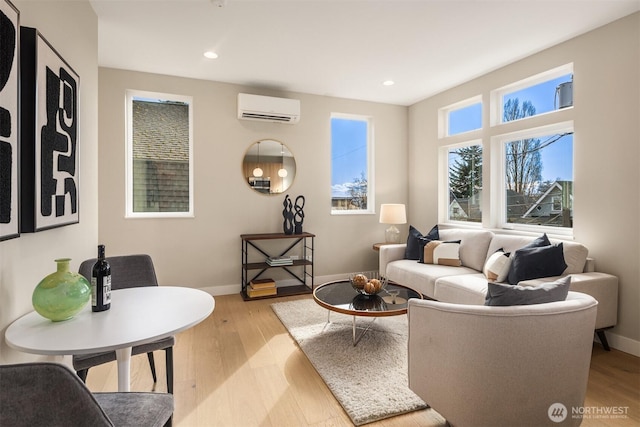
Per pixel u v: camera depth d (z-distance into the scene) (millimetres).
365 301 2705
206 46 3139
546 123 3242
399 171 5121
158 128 3977
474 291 2818
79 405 772
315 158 4602
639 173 2553
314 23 2740
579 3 2465
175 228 3941
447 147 4590
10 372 721
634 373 2299
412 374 1758
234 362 2457
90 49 2383
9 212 1253
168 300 1622
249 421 1804
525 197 3627
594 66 2834
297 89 4367
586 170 2896
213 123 4070
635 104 2572
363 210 5047
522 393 1456
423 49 3219
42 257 1611
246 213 4258
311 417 1841
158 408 1183
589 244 2879
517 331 1426
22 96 1417
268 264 4160
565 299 1682
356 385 2100
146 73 3779
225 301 3904
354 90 4422
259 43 3082
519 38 2998
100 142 3639
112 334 1207
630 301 2602
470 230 3896
